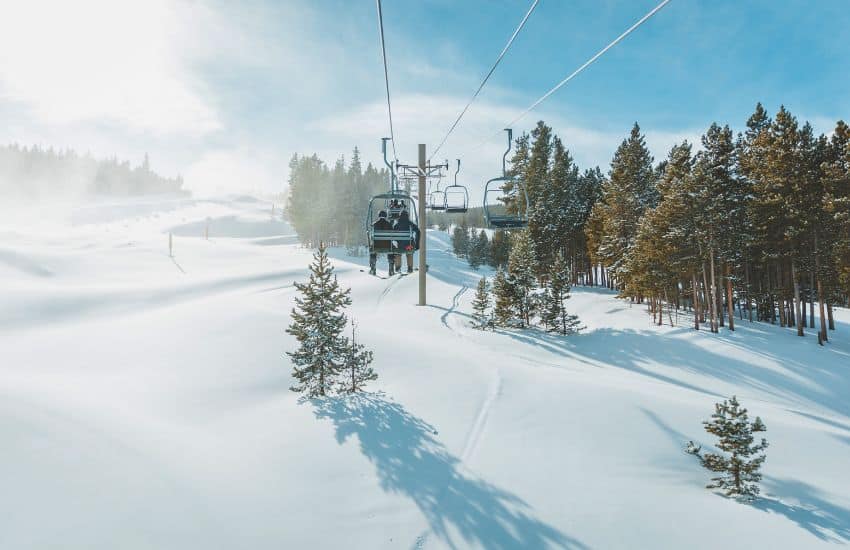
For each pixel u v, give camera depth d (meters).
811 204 31.02
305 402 14.02
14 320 37.56
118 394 15.39
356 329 23.75
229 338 21.61
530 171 58.03
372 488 9.34
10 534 6.82
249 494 8.81
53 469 8.53
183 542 7.25
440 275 67.12
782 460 11.61
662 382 23.58
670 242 34.16
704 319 36.25
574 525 8.45
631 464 10.91
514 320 35.19
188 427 12.66
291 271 63.62
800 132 32.19
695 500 9.59
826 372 25.59
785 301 39.59
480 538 7.99
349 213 97.62
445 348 21.77
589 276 64.50
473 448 11.31
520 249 35.94
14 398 11.35
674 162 40.41
